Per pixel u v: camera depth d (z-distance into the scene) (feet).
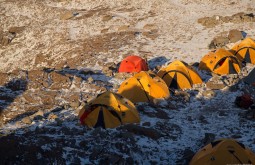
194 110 183.83
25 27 384.27
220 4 375.25
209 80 219.61
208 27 316.60
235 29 303.89
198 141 154.92
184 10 369.91
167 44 290.76
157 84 192.75
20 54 331.57
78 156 133.28
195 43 287.89
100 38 320.50
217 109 183.73
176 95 197.06
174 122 171.53
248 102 183.21
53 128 155.43
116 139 147.23
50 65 293.02
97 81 219.82
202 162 128.98
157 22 346.13
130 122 164.96
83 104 185.88
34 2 453.17
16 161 125.49
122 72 238.27
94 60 270.67
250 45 249.75
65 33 351.46
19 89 210.18
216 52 238.07
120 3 417.49
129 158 134.62
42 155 129.59
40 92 204.95
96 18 379.14
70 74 230.68
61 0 448.24
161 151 146.30
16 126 164.35
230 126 167.02
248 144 150.30
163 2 399.03
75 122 167.43
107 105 164.04
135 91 190.70
